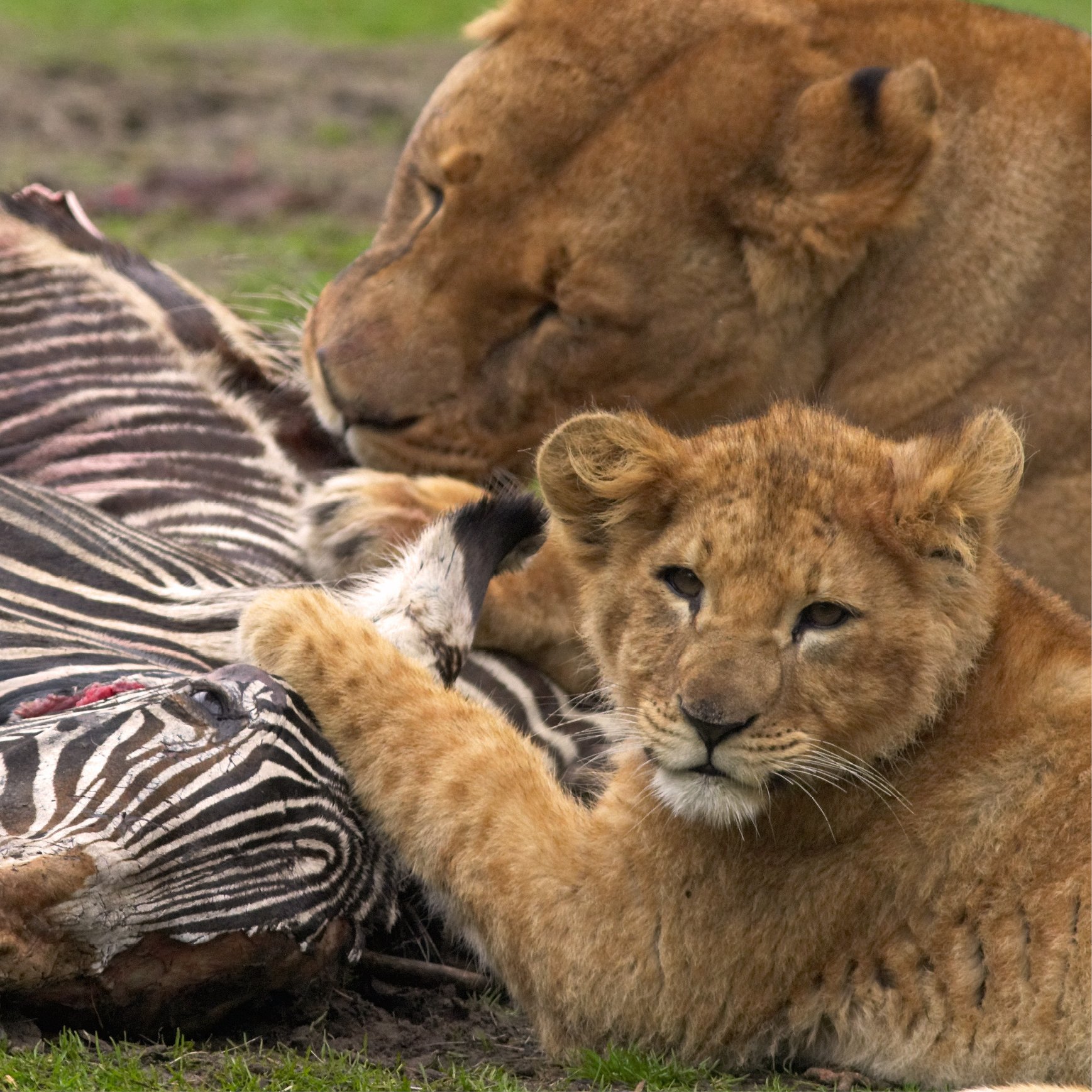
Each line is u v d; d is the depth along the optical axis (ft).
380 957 29.66
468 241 37.88
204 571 35.19
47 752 24.76
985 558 27.50
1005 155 38.86
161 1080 23.90
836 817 27.50
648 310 38.01
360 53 137.69
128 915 24.07
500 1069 26.94
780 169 37.52
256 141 106.22
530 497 35.22
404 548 35.04
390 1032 28.32
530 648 37.83
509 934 28.30
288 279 70.95
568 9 38.37
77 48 130.21
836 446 27.86
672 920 27.81
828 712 26.73
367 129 111.86
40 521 33.55
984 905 26.81
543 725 37.09
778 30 38.40
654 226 37.63
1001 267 38.65
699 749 26.58
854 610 26.58
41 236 45.52
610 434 28.35
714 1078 27.81
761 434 28.32
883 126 36.88
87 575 33.01
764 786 27.02
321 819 27.40
